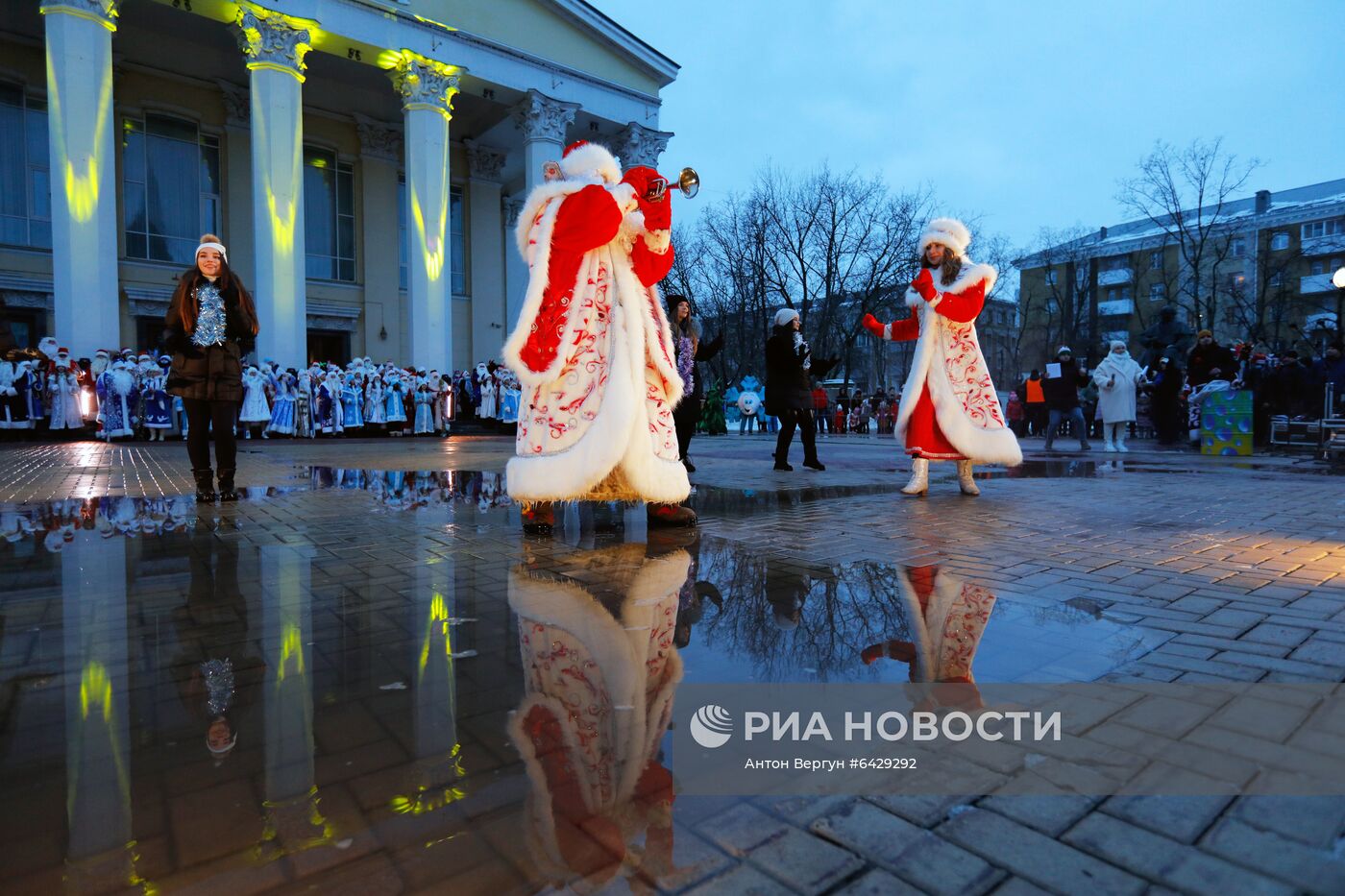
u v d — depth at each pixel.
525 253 3.88
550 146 25.52
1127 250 53.12
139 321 21.78
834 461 9.88
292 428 17.86
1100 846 1.16
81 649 2.14
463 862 1.13
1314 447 12.57
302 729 1.61
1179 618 2.43
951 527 4.25
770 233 37.81
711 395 21.91
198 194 22.66
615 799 1.32
